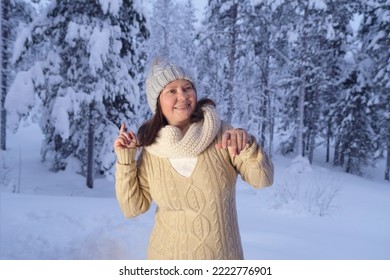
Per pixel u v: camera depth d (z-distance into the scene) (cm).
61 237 425
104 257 360
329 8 1828
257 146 160
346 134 2058
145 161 175
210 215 160
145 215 537
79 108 1110
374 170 2484
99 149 1301
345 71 2067
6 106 1073
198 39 1655
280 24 1756
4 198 636
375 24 1812
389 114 1831
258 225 539
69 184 1300
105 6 1087
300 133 1773
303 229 531
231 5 1547
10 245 395
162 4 2228
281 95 2184
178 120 169
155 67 177
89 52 1069
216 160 163
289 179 1254
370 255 393
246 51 1636
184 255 161
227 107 1620
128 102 1234
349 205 808
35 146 2402
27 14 1753
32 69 1107
